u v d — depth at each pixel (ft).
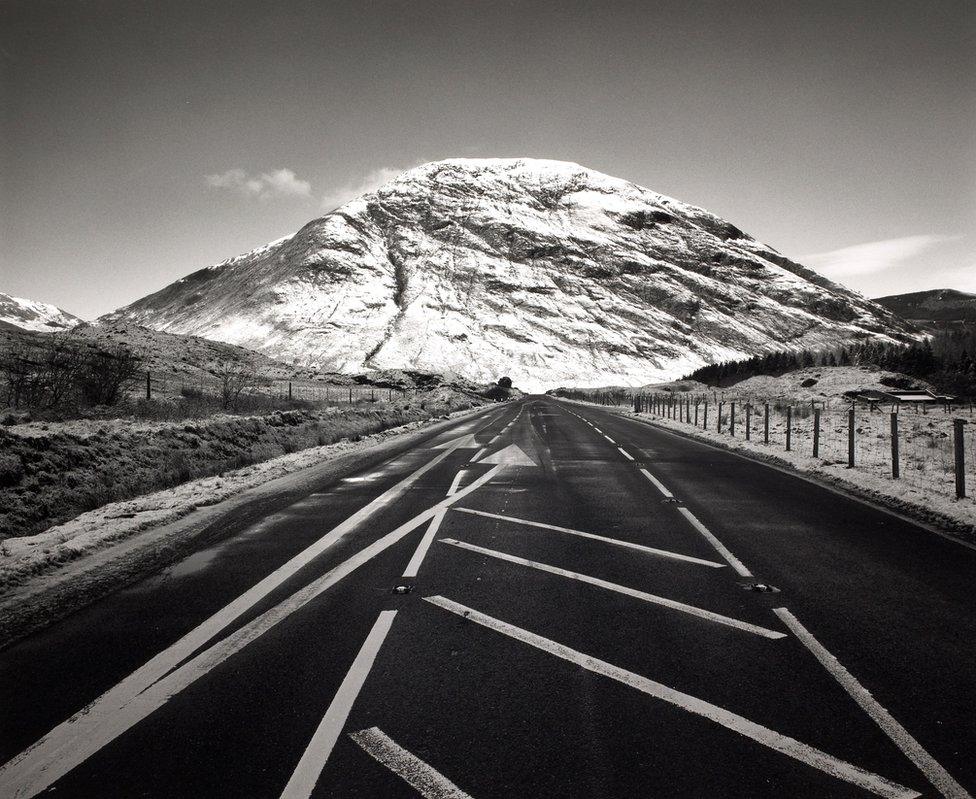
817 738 10.00
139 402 68.85
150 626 14.97
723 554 21.34
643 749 9.68
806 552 21.56
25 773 9.21
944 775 9.02
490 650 13.48
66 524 25.02
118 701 11.33
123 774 9.17
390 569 19.69
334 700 11.30
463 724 10.44
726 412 129.90
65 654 13.39
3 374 70.54
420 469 43.47
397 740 9.96
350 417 84.79
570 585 18.01
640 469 43.37
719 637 14.17
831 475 38.73
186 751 9.75
